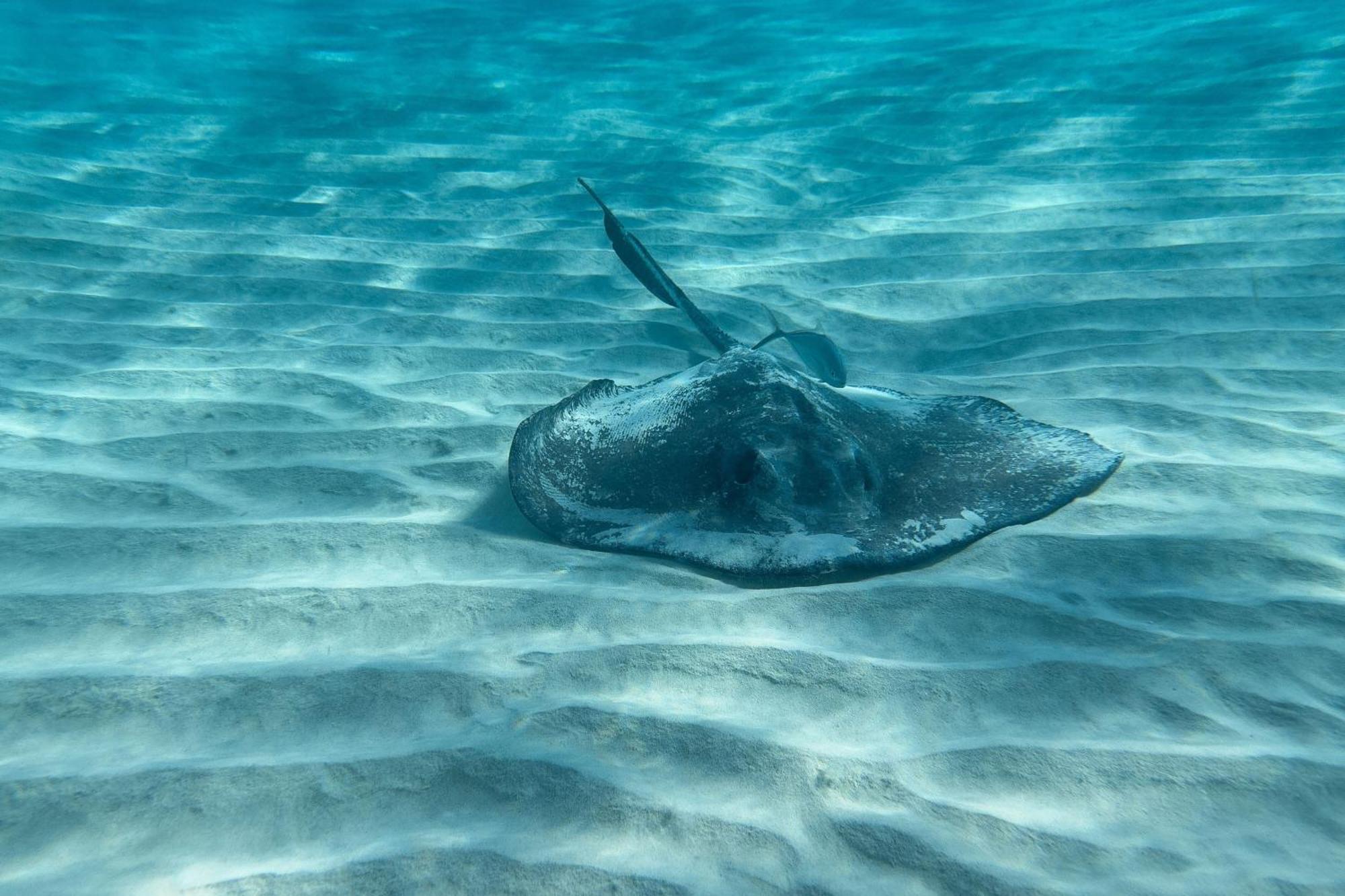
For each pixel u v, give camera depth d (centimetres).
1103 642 220
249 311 468
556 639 225
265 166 742
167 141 789
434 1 1650
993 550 259
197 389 377
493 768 179
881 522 251
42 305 455
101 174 680
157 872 156
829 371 362
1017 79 941
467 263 550
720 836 163
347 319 466
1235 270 487
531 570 258
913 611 233
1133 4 1268
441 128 880
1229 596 236
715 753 184
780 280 534
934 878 154
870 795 173
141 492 296
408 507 296
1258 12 1062
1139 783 175
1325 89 771
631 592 243
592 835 163
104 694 201
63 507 284
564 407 321
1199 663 210
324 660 216
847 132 852
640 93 1026
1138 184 635
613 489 278
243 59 1127
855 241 584
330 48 1214
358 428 350
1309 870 153
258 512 288
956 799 172
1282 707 196
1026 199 634
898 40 1196
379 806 171
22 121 802
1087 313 462
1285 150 664
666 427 295
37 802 171
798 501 253
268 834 165
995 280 512
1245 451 321
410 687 205
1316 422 343
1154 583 243
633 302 498
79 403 356
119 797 172
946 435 307
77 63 1038
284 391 379
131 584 246
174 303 471
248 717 196
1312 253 495
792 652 217
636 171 757
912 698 202
